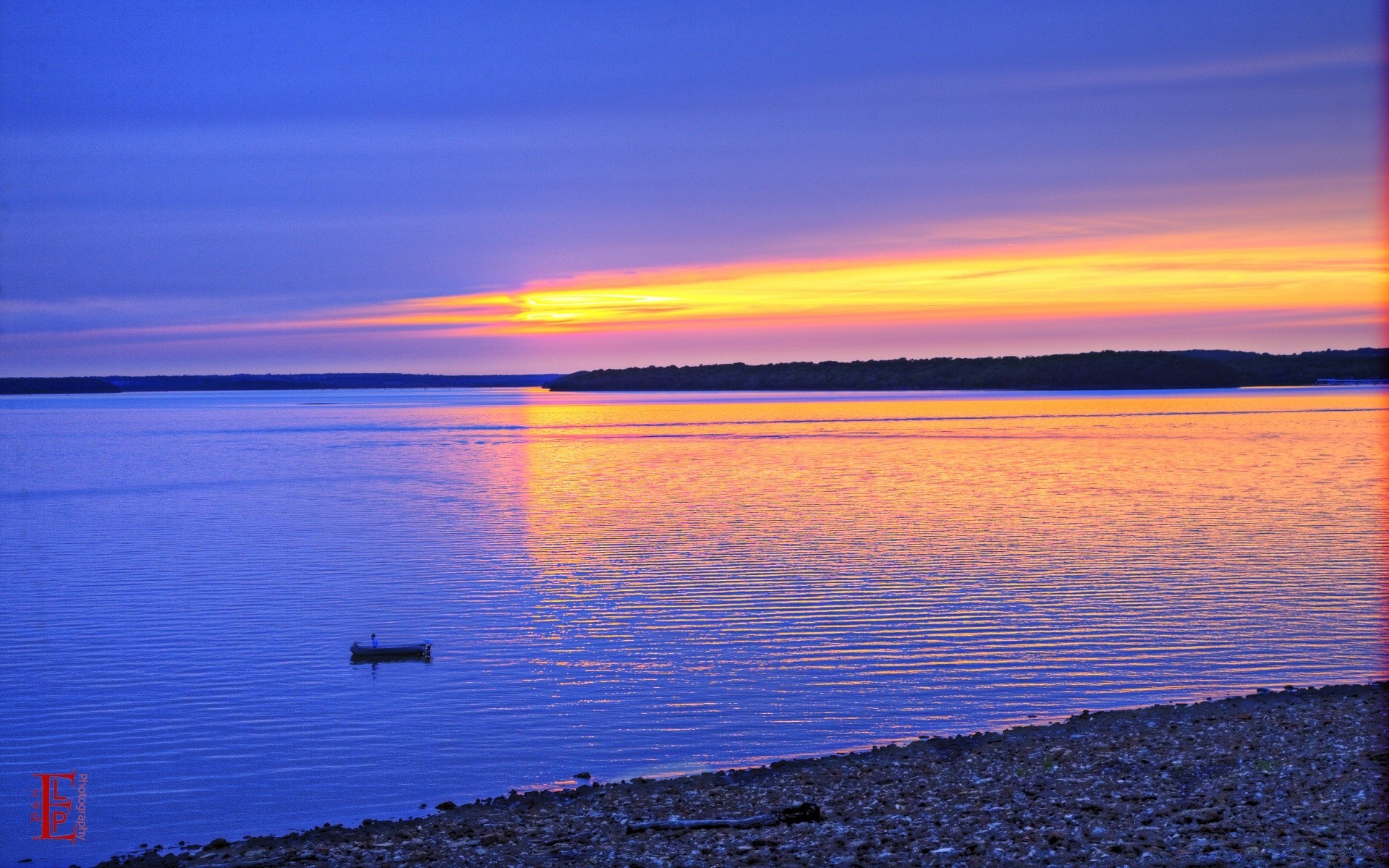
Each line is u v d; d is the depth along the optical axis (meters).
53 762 25.34
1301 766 17.02
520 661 33.44
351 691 30.70
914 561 48.84
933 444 126.50
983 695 28.64
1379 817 13.72
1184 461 99.94
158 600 43.97
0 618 40.75
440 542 58.25
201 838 20.88
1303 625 35.75
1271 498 71.25
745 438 143.00
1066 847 13.84
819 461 105.88
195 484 92.75
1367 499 70.38
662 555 52.09
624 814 18.17
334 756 25.39
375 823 19.52
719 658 33.22
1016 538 55.53
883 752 22.42
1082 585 42.81
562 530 61.47
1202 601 39.59
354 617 40.25
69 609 42.34
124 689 31.09
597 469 101.12
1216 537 54.81
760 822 16.55
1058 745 20.98
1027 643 33.97
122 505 77.88
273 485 90.75
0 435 171.00
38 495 84.56
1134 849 13.48
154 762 25.19
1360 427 154.38
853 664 32.06
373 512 71.94
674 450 124.19
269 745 26.25
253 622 39.75
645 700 29.14
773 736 25.91
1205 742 19.72
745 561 49.81
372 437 161.25
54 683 31.83
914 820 16.02
